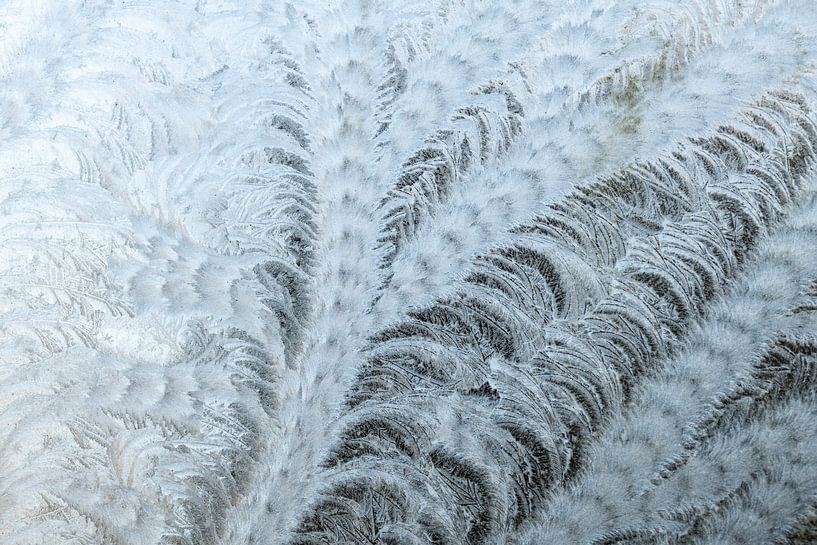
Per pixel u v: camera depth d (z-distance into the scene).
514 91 0.33
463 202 0.33
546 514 0.32
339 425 0.33
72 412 0.33
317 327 0.33
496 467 0.32
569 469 0.32
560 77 0.33
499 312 0.33
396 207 0.33
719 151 0.32
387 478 0.32
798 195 0.32
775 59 0.33
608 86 0.33
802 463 0.31
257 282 0.33
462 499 0.32
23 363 0.33
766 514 0.31
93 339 0.33
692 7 0.33
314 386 0.33
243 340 0.33
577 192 0.33
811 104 0.32
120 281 0.33
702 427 0.31
